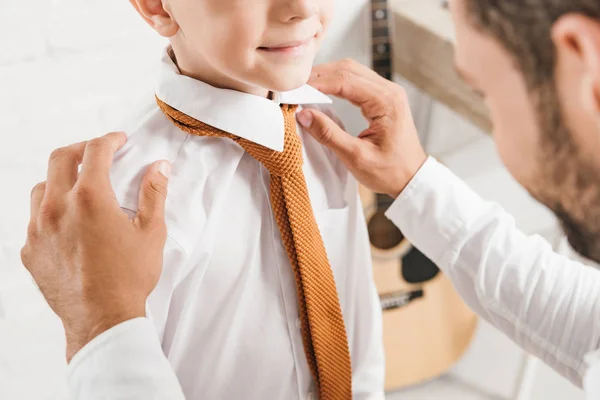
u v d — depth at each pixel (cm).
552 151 47
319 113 76
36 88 102
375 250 142
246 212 73
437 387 160
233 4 56
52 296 60
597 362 57
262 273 76
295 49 60
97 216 58
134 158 67
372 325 91
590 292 75
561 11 41
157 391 56
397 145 79
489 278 78
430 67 127
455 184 82
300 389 82
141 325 57
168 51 73
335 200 82
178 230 66
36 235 61
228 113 67
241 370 79
